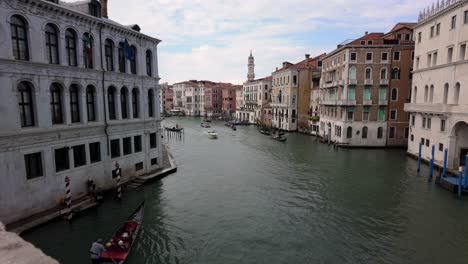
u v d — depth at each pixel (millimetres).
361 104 40812
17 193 14633
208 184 24000
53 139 16250
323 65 51500
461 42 25656
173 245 14438
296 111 63250
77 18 17328
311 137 54531
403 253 13969
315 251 14133
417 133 33531
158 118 25500
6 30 13820
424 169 29203
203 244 14609
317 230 16203
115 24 21094
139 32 22234
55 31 16344
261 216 17922
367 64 40125
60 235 14523
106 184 20031
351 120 41375
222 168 29750
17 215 14695
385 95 40719
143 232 15594
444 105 27266
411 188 23203
